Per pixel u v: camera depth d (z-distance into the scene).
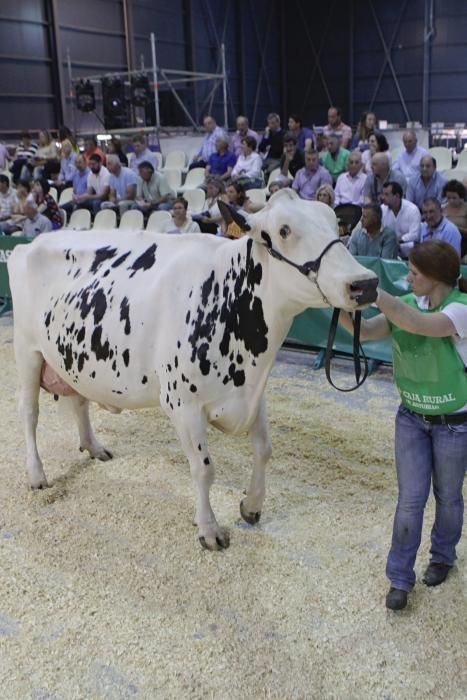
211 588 3.20
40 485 4.12
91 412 5.30
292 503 3.90
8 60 16.47
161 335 3.25
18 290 3.95
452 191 7.14
